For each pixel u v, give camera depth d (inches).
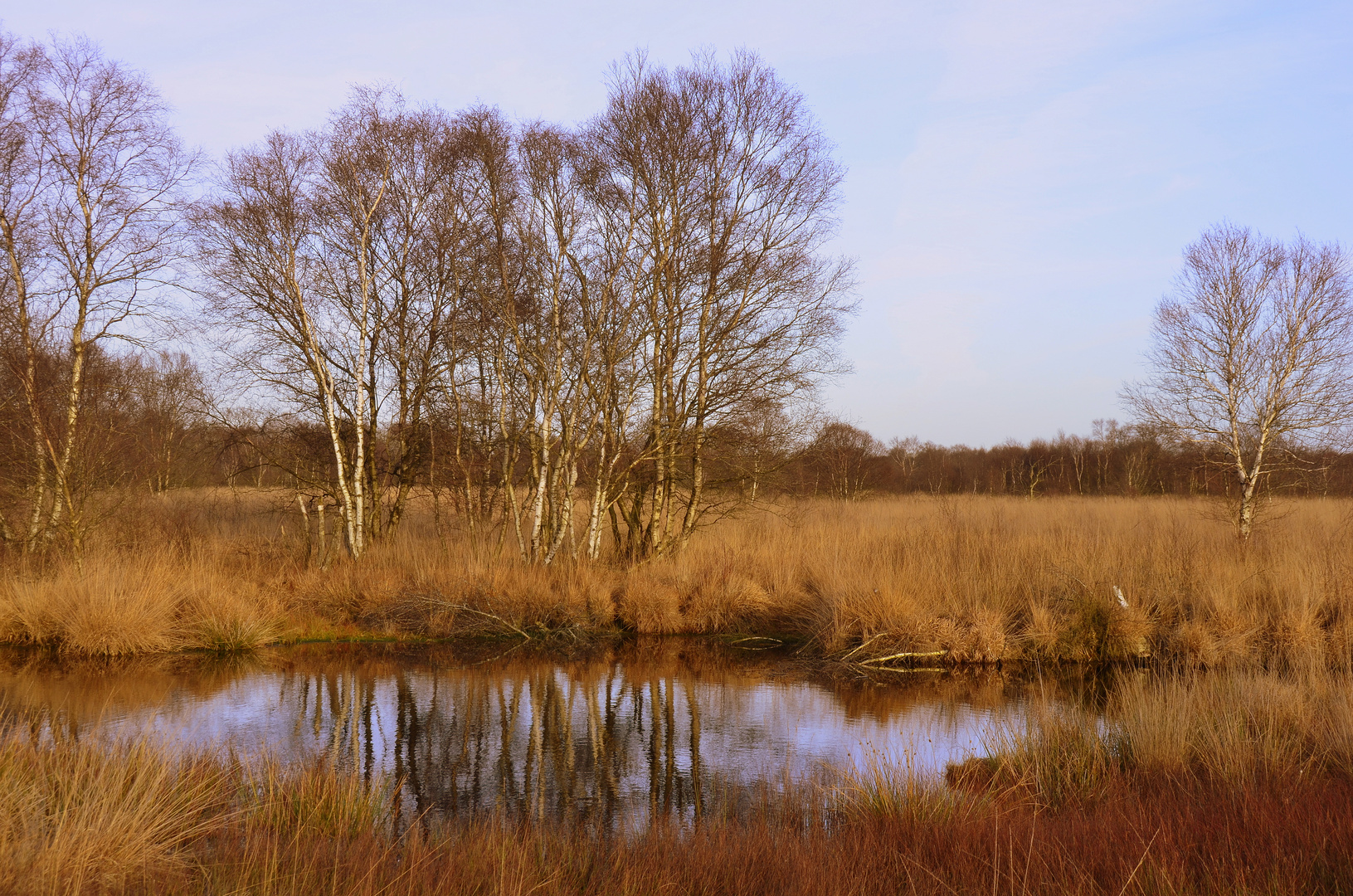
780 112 716.0
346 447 756.0
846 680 514.0
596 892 204.4
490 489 815.7
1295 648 507.5
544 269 714.8
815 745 383.6
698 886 206.1
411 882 193.6
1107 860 205.6
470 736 399.5
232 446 729.0
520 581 658.2
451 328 719.1
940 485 2282.2
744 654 587.5
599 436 737.6
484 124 724.0
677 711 444.1
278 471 810.8
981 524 818.8
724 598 659.4
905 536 748.0
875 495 1577.3
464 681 506.0
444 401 754.8
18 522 685.9
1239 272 812.6
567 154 714.8
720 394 700.0
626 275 714.2
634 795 321.1
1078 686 492.1
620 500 769.6
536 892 201.5
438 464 783.1
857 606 592.7
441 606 630.5
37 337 663.8
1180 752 306.5
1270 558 645.9
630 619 648.4
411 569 693.3
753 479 737.0
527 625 636.1
